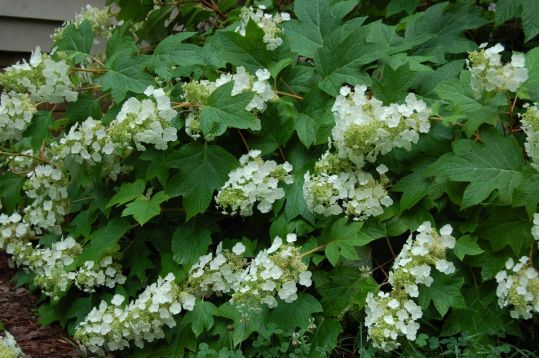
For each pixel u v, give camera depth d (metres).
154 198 2.74
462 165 2.39
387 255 2.73
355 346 2.53
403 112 2.43
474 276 2.54
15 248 3.19
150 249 3.13
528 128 2.25
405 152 2.65
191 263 2.74
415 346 2.45
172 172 2.87
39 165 3.17
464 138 2.60
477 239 2.50
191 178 2.71
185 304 2.55
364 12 3.69
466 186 2.47
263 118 2.83
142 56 2.90
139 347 2.74
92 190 3.15
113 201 2.83
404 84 2.66
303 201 2.66
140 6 3.55
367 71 3.18
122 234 2.89
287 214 2.66
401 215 2.59
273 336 2.54
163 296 2.52
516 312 2.27
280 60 2.95
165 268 2.81
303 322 2.48
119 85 2.85
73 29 3.09
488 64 2.31
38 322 3.10
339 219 2.54
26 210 3.22
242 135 2.81
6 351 2.33
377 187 2.52
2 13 4.48
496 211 2.42
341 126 2.47
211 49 2.97
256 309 2.43
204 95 2.69
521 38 3.51
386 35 3.10
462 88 2.57
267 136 2.83
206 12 3.57
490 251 2.47
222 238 2.98
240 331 2.51
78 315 2.97
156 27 3.58
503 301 2.29
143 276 2.94
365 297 2.46
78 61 2.98
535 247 2.43
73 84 2.98
